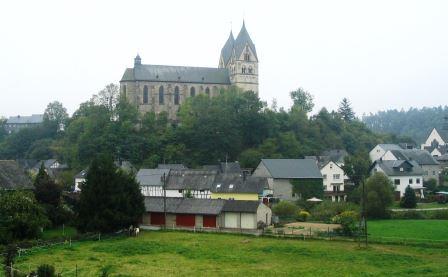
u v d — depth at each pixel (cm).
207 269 6425
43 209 9144
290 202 12675
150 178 14338
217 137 19000
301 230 9631
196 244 8325
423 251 7619
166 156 18350
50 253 7519
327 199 14150
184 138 19275
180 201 10856
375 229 9625
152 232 9912
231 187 12962
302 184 14250
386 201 11419
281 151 19062
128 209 9594
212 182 13450
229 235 9375
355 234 8844
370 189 11506
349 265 6662
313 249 7775
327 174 15212
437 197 14350
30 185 10438
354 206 11944
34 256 7256
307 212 11812
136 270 6312
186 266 6606
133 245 8162
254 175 14700
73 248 7944
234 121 19700
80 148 18950
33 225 8300
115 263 6769
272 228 9944
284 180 14175
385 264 6706
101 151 18525
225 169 16088
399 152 17588
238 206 10206
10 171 10412
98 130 19450
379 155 19850
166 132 19688
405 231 9338
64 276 5903
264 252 7594
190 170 14525
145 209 10200
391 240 8312
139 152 18750
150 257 7244
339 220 10538
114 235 9350
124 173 10294
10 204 8338
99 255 7388
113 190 9506
